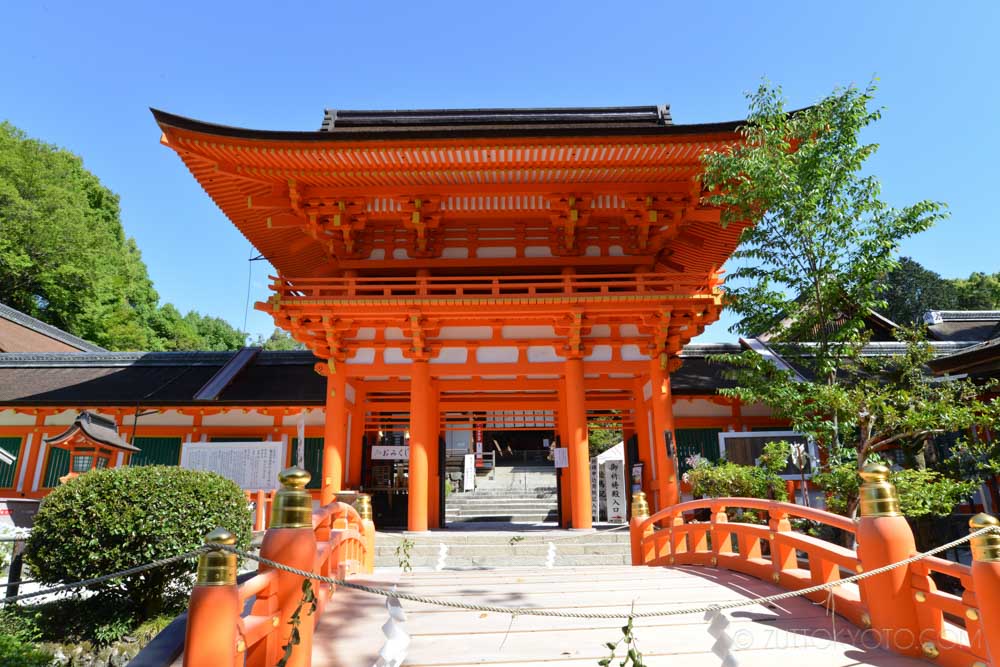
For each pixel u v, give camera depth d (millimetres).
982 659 4758
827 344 10961
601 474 21781
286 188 15125
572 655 5414
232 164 14062
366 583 8430
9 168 38500
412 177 14555
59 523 9188
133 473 9797
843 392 10016
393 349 15398
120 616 9312
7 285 39344
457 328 15398
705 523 10266
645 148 13555
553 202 15273
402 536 13617
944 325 30016
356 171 14273
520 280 16266
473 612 6816
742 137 13047
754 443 15180
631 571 9875
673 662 5258
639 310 14688
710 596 7570
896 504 5785
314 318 14820
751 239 11148
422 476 14344
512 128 13156
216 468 16172
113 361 22844
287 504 4383
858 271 10211
